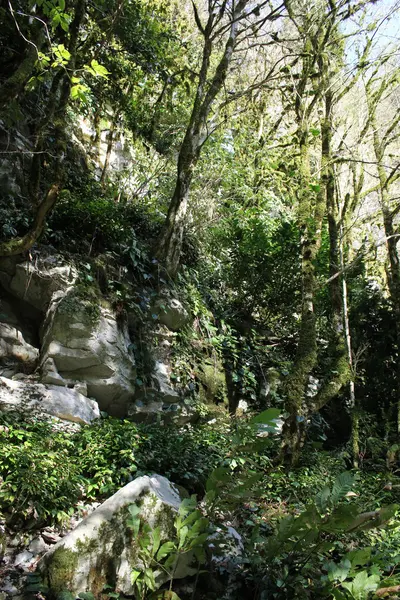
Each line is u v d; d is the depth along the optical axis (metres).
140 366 7.61
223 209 11.34
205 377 8.64
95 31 7.54
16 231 6.80
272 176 12.58
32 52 5.34
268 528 4.84
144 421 7.57
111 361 7.04
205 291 9.93
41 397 6.09
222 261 10.75
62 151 5.75
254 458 6.48
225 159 11.38
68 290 6.88
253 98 12.93
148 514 3.69
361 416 8.75
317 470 6.82
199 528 3.40
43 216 5.65
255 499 5.55
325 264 10.21
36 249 6.92
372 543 4.77
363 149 11.79
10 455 4.26
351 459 8.66
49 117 5.91
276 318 10.78
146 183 10.98
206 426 7.74
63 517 4.20
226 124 11.55
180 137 11.91
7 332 6.61
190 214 10.74
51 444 4.95
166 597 3.36
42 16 6.79
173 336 8.39
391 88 10.29
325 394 7.52
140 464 5.23
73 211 7.66
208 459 5.85
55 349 6.62
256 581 3.68
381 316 10.58
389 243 10.04
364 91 10.78
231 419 8.31
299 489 6.07
